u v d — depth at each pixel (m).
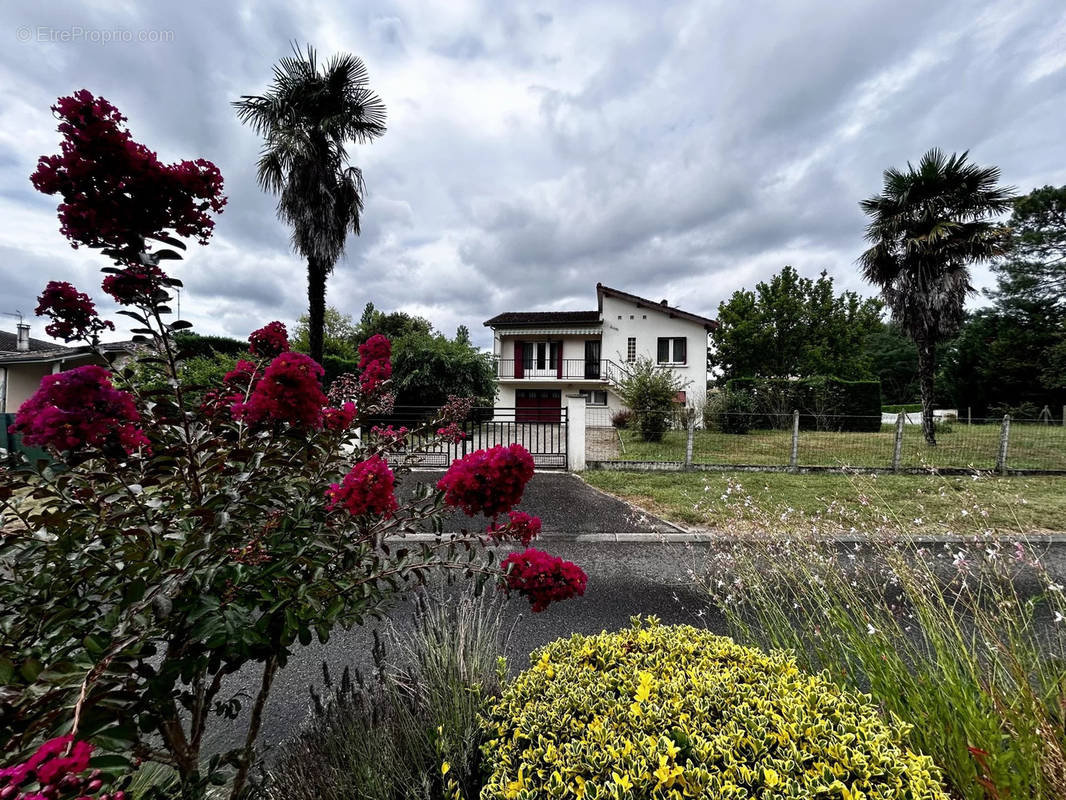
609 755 1.17
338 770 1.49
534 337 19.23
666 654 1.73
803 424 14.01
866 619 1.88
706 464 8.47
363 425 2.22
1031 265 21.47
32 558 1.10
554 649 1.83
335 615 1.32
